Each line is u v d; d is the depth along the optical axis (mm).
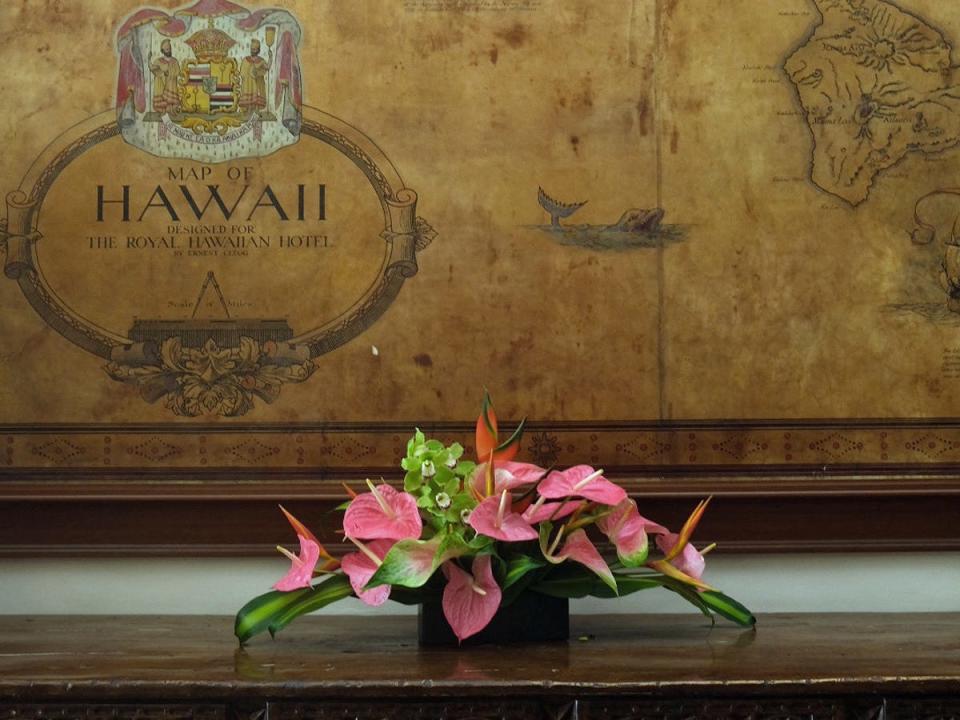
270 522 2279
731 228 2350
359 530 1795
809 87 2381
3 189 2350
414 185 2357
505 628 1886
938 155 2375
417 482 1845
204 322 2332
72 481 2293
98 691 1578
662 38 2381
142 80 2375
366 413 2316
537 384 2320
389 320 2332
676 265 2342
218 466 2301
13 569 2293
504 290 2338
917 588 2307
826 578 2311
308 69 2379
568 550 1837
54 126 2361
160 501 2268
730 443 2311
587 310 2334
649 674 1597
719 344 2328
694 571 1952
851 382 2328
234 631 1984
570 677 1581
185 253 2342
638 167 2359
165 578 2295
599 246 2346
